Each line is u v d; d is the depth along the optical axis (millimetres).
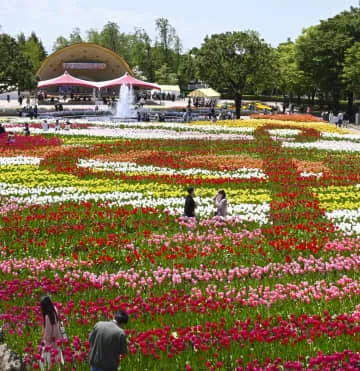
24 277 13516
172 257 14492
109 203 21328
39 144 35531
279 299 11938
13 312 11242
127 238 16766
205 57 63562
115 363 8516
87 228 17688
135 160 30406
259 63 62938
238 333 9898
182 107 72562
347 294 12297
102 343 8492
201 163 29438
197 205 20016
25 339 10000
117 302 11688
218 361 9156
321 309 11445
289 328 10148
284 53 97500
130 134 41781
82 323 10766
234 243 16172
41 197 22078
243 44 62719
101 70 94250
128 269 14172
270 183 25031
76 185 24594
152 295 12188
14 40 63000
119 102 71938
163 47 128375
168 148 34812
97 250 15609
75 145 35875
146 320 10859
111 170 27688
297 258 15039
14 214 19125
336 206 21266
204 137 40594
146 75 125000
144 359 9266
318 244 15867
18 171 27250
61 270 13984
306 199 22250
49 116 57750
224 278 13578
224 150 34406
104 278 13102
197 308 11266
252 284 13055
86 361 9273
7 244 16000
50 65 91188
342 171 27953
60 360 9258
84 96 86938
